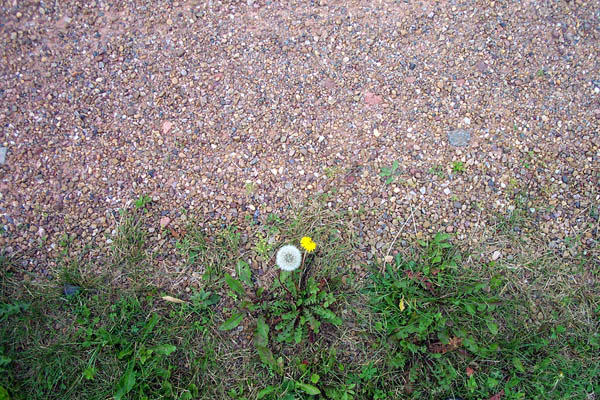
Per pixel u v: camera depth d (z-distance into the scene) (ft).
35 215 3.03
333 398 2.81
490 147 3.20
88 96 3.18
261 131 3.18
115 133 3.15
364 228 3.08
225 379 2.88
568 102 3.27
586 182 3.17
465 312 2.96
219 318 2.95
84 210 3.05
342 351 2.95
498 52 3.33
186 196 3.09
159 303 2.97
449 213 3.12
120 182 3.09
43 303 2.91
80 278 2.95
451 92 3.27
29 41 3.22
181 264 3.02
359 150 3.18
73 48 3.24
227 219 3.07
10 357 2.82
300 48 3.30
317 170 3.14
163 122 3.18
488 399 2.86
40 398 2.80
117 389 2.74
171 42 3.28
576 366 2.92
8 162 3.08
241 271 2.93
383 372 2.90
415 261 3.04
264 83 3.25
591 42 3.36
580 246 3.10
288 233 3.06
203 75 3.25
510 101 3.26
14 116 3.13
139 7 3.30
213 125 3.18
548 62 3.33
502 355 2.92
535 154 3.20
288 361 2.90
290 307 2.91
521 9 3.39
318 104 3.23
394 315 2.93
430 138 3.20
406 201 3.12
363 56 3.31
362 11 3.36
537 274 3.06
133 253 3.00
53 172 3.09
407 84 3.27
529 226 3.11
